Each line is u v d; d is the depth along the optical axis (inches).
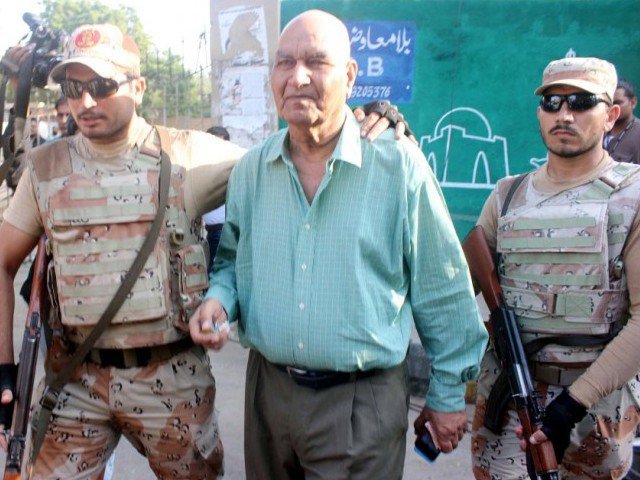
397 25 219.6
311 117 75.0
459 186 221.8
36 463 90.2
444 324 82.2
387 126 81.0
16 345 197.9
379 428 80.0
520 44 211.2
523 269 91.6
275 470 87.7
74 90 81.9
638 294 84.0
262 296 80.8
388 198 77.5
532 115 213.3
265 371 85.2
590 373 83.3
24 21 121.0
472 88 216.7
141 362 87.2
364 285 77.0
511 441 93.8
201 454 91.6
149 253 84.7
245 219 84.8
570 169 90.0
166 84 308.7
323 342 77.1
